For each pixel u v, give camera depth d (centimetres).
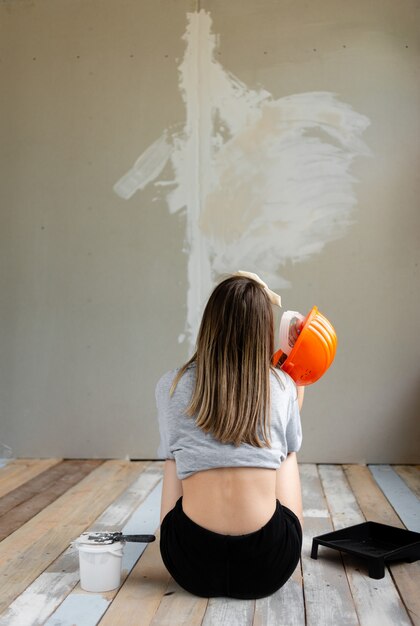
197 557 189
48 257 418
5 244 421
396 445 402
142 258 413
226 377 188
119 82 416
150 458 411
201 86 412
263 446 190
